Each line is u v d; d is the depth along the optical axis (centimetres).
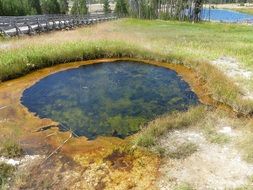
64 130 958
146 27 3759
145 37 2623
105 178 709
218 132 893
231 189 654
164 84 1426
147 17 8269
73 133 939
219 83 1330
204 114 1014
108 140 896
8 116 1045
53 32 2944
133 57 1898
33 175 712
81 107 1144
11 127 960
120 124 1009
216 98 1238
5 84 1376
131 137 910
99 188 675
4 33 2378
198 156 777
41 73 1555
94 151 828
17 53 1650
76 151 827
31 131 941
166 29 3569
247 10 13300
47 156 796
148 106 1163
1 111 1083
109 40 2084
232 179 690
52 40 2041
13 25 2691
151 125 922
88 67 1683
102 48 1884
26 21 3020
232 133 891
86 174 722
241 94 1271
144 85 1409
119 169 743
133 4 8712
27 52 1661
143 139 840
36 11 7231
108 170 739
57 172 727
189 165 743
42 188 668
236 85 1341
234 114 1076
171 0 8075
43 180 691
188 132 895
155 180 698
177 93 1309
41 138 897
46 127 973
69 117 1055
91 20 4712
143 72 1614
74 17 4472
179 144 829
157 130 879
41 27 2962
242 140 829
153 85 1409
